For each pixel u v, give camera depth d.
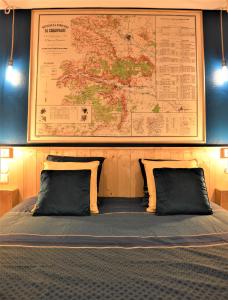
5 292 0.89
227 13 2.68
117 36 2.62
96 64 2.61
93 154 2.57
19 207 2.06
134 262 1.11
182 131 2.62
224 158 2.60
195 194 1.97
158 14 2.62
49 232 1.51
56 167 2.21
